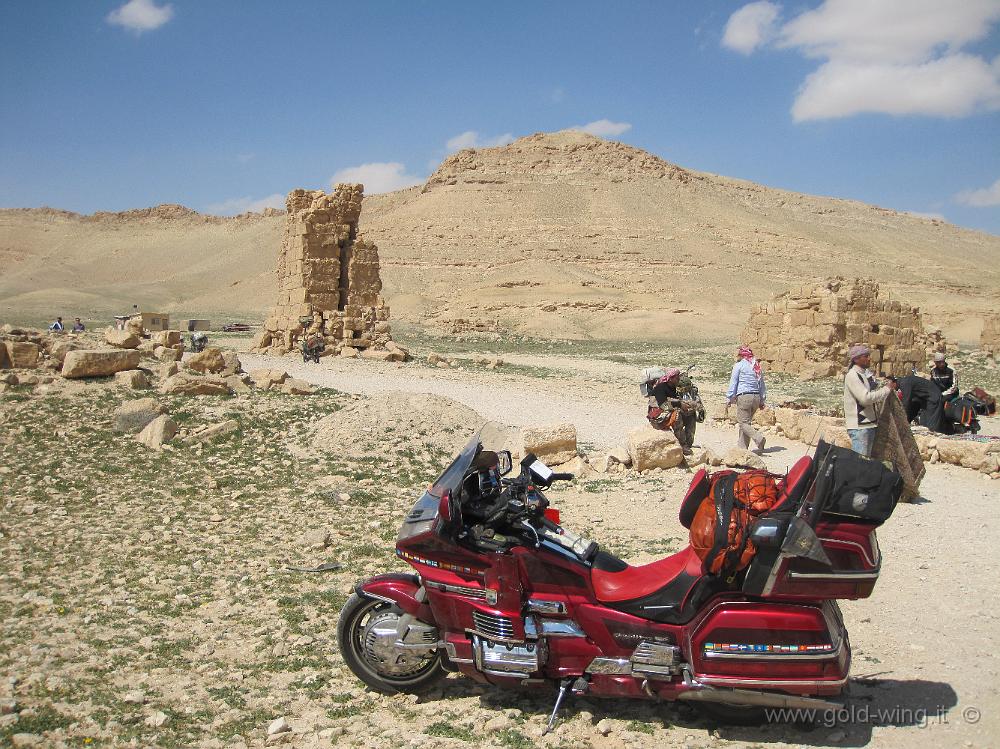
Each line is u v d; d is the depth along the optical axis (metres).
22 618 6.80
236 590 7.52
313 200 36.56
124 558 8.52
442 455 13.52
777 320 35.84
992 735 4.68
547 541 5.02
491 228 164.25
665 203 183.12
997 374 34.47
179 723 4.90
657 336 69.81
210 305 134.88
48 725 4.84
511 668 4.93
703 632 4.70
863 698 5.15
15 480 11.60
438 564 5.06
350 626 5.39
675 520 9.38
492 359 34.22
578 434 16.05
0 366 18.36
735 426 17.14
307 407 16.39
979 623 6.23
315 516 10.16
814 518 4.56
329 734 4.75
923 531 8.65
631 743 4.68
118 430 14.21
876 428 9.72
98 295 136.38
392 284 132.25
